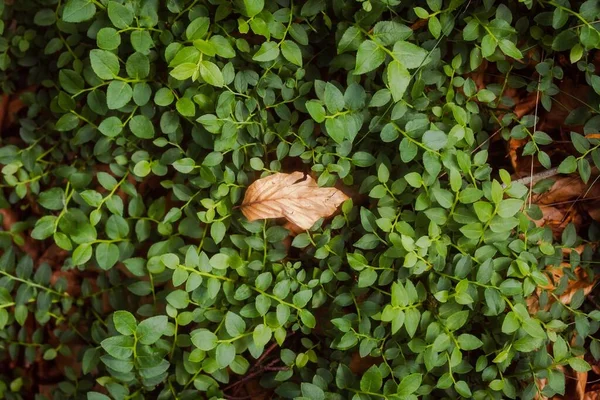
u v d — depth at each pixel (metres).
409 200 0.76
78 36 0.80
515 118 0.79
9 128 0.85
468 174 0.76
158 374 0.75
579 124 0.79
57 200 0.79
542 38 0.78
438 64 0.78
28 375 0.84
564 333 0.78
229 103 0.76
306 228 0.77
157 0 0.76
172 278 0.77
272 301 0.76
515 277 0.75
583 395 0.79
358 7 0.76
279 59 0.77
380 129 0.77
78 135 0.80
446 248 0.75
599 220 0.80
